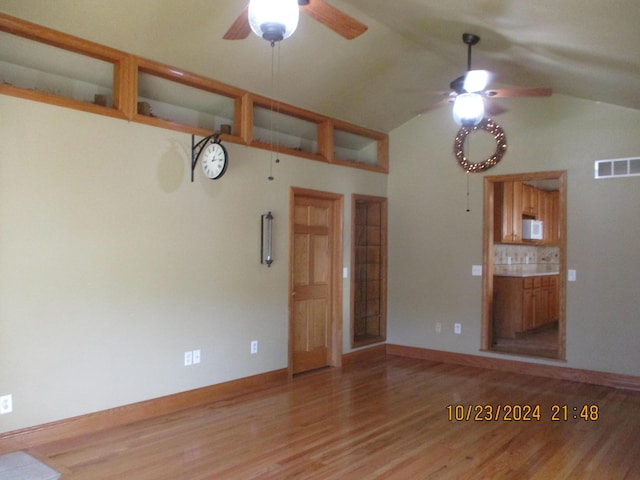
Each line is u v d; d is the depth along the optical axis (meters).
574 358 5.09
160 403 3.98
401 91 5.43
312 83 4.79
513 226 7.27
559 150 5.21
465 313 5.81
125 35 3.59
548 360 5.22
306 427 3.68
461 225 5.86
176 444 3.33
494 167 5.62
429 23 3.82
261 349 4.79
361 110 5.64
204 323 4.30
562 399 4.43
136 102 3.82
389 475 2.90
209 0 3.47
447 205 5.96
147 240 3.90
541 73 4.39
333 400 4.36
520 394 4.58
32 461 3.03
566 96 5.18
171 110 4.58
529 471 2.98
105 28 3.48
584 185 5.07
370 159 6.57
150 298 3.92
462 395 4.54
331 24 2.66
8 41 3.40
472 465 3.05
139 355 3.85
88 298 3.55
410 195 6.25
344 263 5.73
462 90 3.86
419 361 5.95
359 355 5.95
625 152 4.87
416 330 6.16
